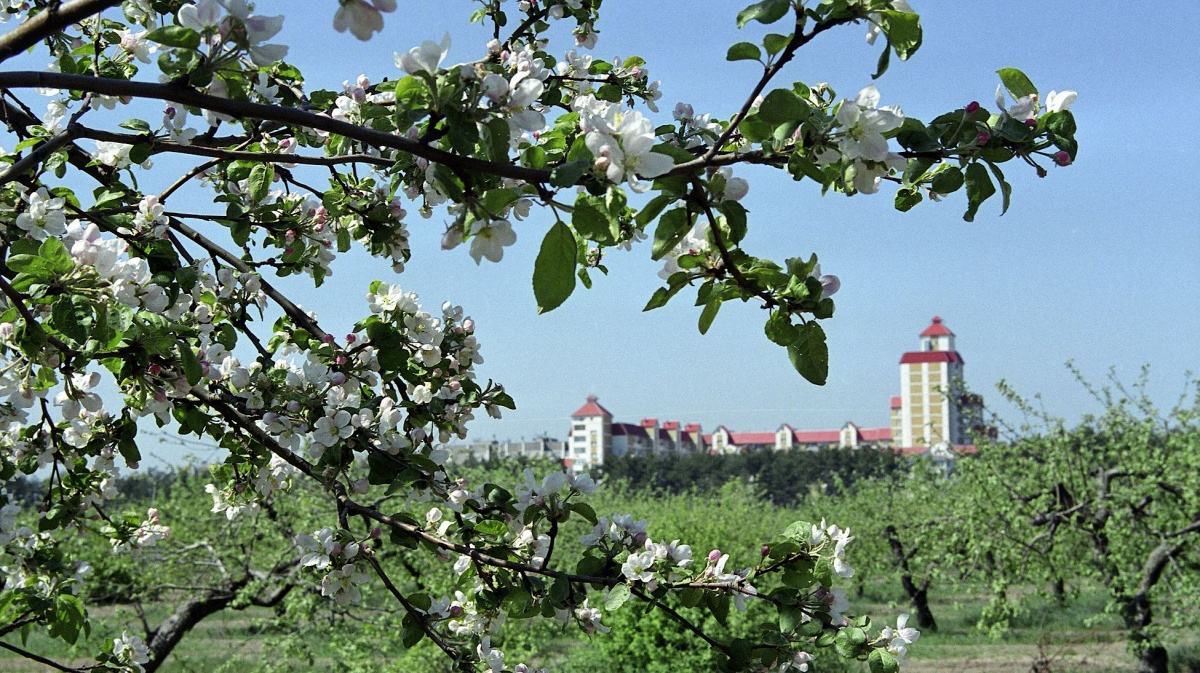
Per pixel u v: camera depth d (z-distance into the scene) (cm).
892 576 1734
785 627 263
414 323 319
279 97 262
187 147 247
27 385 227
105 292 196
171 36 170
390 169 239
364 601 948
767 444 12381
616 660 1073
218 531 975
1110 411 1338
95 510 379
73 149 300
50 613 331
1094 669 1388
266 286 348
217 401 285
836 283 191
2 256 228
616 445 11594
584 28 385
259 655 1238
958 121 188
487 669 294
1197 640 1572
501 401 336
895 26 169
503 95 172
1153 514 1274
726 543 1426
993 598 1314
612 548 282
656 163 164
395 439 277
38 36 165
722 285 190
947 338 10312
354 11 158
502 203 171
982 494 1349
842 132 178
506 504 291
